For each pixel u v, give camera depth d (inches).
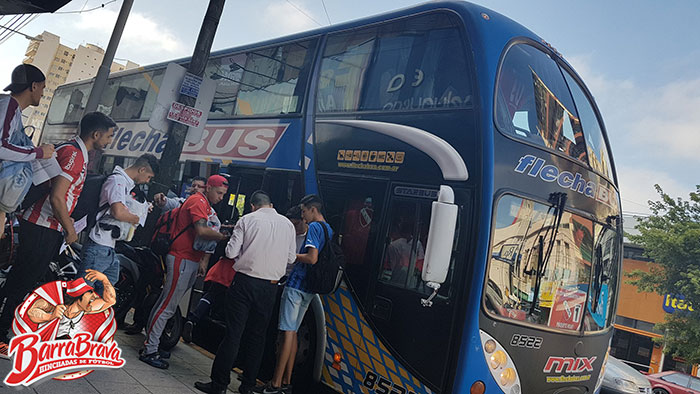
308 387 213.5
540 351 185.6
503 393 175.3
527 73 203.5
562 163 199.6
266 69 284.8
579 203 205.5
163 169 254.4
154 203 245.8
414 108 201.9
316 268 194.9
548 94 209.6
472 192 175.3
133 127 406.3
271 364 234.2
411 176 193.9
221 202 279.6
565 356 194.2
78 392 149.9
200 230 205.8
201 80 261.9
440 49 202.7
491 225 171.6
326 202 221.5
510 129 185.8
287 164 246.2
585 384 205.9
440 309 175.2
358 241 205.5
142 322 246.2
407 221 191.3
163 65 400.8
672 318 844.6
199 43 264.1
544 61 217.9
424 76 204.1
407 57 213.2
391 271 192.4
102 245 181.6
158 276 243.6
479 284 169.2
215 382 184.4
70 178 158.2
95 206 181.5
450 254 161.5
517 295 179.8
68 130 557.0
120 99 448.5
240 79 302.8
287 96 263.4
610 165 240.2
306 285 197.3
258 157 264.4
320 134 235.0
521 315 180.7
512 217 179.0
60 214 156.2
